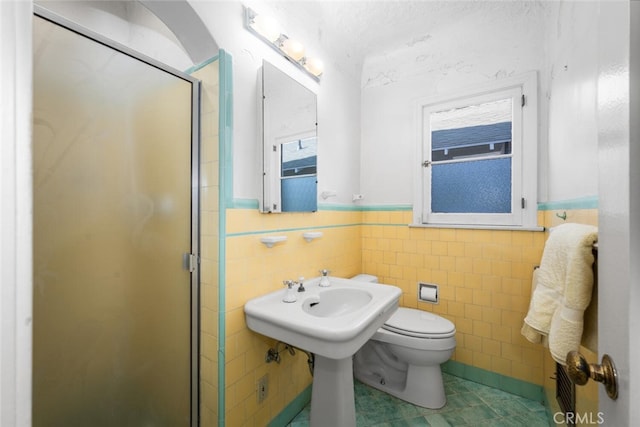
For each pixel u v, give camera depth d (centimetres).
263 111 132
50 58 86
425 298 196
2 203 32
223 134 117
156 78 111
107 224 100
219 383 117
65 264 91
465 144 188
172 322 118
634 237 35
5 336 32
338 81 194
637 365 35
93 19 130
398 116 208
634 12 35
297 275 155
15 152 33
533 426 146
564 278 90
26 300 34
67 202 91
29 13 34
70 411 93
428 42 194
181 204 120
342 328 98
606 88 42
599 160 45
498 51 175
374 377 180
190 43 119
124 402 105
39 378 87
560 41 131
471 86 182
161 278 115
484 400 165
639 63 34
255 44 132
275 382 142
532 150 166
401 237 206
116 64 101
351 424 123
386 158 213
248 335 127
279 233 144
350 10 167
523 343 168
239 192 124
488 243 177
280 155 141
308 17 163
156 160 112
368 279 199
